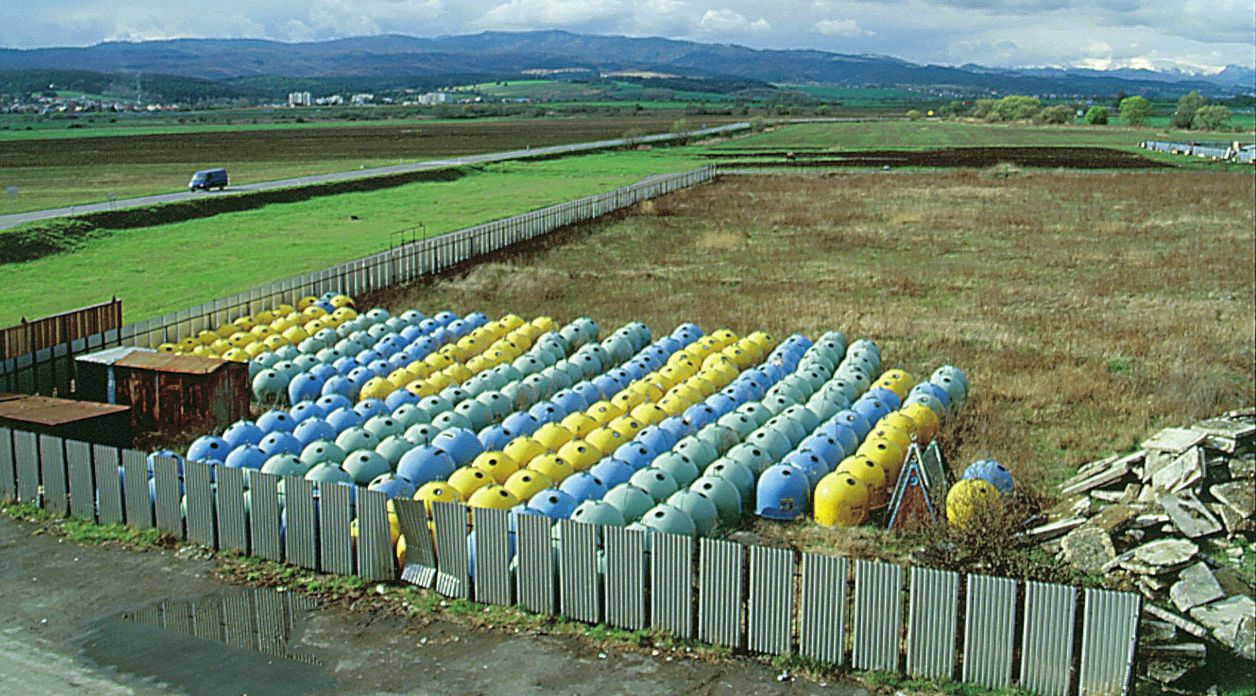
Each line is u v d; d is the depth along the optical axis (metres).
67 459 21.56
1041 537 20.33
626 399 26.98
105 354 29.55
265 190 88.31
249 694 15.34
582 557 17.16
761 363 34.19
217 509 20.08
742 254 58.66
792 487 21.45
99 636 16.94
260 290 40.22
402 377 30.28
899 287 49.09
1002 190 90.69
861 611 15.76
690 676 15.78
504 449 23.52
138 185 95.75
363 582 18.88
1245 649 16.00
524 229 63.03
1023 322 41.59
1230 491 20.42
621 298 46.50
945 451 26.22
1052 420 29.00
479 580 18.05
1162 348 36.78
